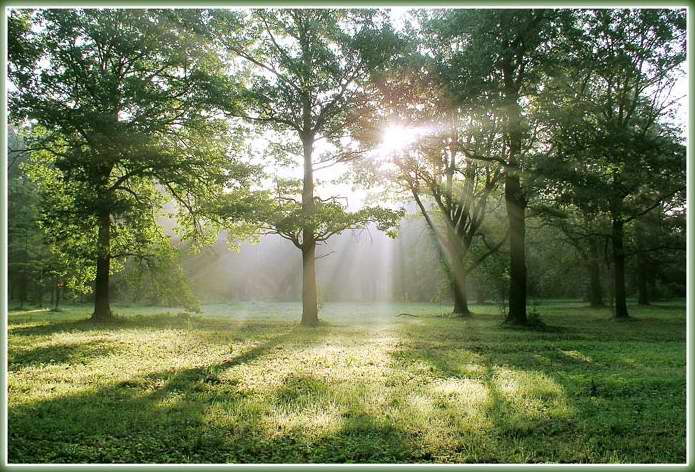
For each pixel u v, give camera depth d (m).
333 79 23.47
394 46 22.17
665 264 47.41
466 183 33.44
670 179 23.86
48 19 20.56
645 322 28.86
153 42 22.64
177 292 26.50
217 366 12.06
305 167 26.03
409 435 7.14
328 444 6.84
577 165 21.77
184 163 23.66
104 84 20.42
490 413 8.15
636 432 7.48
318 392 9.45
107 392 9.38
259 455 6.49
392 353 14.76
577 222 36.16
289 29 24.50
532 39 22.58
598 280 46.62
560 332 22.56
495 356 14.60
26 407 8.27
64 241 24.25
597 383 10.55
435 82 21.75
